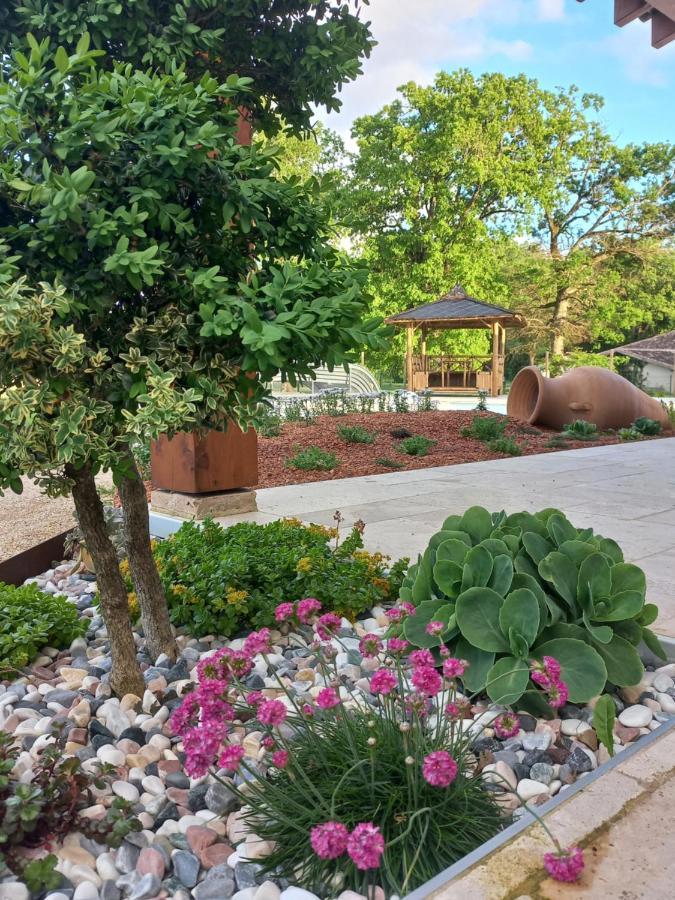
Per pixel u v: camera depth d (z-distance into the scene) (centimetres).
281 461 870
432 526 514
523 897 141
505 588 251
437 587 283
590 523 529
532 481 748
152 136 192
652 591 355
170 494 556
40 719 238
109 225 183
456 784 183
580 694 228
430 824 172
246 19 279
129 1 245
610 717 198
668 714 238
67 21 249
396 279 3125
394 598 359
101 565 247
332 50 281
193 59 280
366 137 3172
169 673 273
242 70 301
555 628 247
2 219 204
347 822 171
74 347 180
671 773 187
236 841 179
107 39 264
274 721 161
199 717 216
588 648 233
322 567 332
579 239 3712
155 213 205
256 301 200
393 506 597
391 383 3816
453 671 184
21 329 169
